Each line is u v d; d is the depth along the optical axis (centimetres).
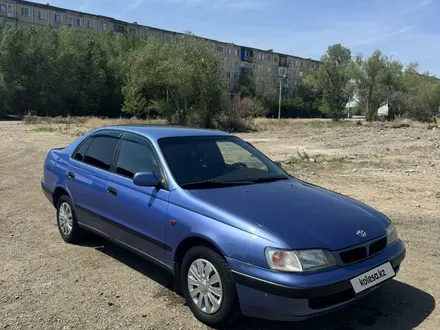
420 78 5381
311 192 440
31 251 542
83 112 6159
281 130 3559
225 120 3581
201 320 372
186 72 3428
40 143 1930
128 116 5500
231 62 10888
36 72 5622
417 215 746
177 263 400
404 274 488
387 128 3362
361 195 910
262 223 349
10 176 1062
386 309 404
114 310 392
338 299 334
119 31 8956
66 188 557
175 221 392
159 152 449
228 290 347
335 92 5259
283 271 323
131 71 4084
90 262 508
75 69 5900
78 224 551
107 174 494
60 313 385
